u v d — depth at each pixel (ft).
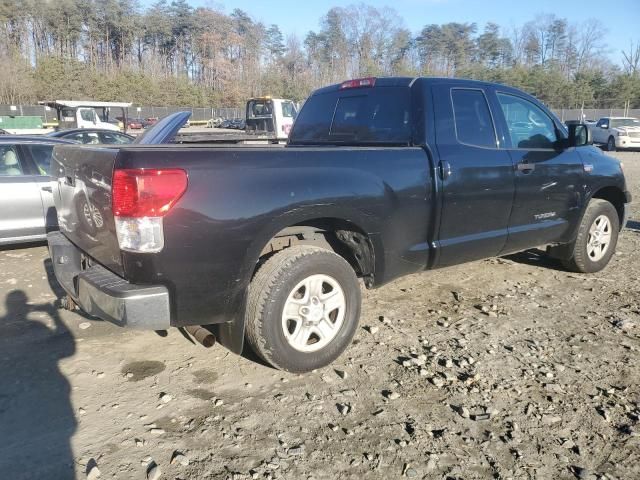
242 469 9.09
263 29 350.43
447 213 14.20
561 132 17.85
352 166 12.31
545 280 18.94
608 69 272.31
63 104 78.95
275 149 11.31
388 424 10.38
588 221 18.58
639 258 22.00
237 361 12.85
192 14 337.93
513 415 10.71
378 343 13.79
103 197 10.48
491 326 14.90
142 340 13.99
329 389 11.61
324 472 9.06
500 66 287.89
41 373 12.23
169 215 9.95
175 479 8.83
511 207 15.79
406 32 312.09
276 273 11.43
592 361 12.91
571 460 9.43
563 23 292.61
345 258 13.83
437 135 14.29
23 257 21.84
